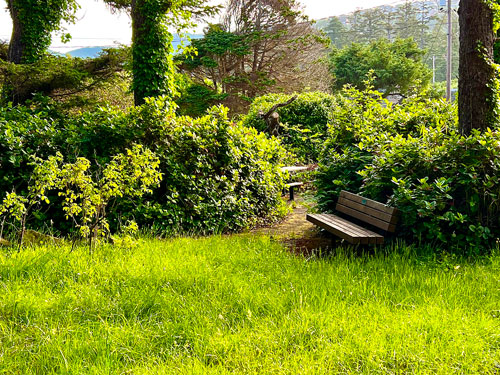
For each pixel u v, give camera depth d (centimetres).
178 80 1300
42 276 446
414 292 397
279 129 1739
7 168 667
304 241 695
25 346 317
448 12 3316
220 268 481
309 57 3688
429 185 546
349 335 322
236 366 295
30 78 1223
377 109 887
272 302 384
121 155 583
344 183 714
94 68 1370
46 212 685
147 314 376
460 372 276
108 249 543
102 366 290
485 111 617
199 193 779
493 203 545
